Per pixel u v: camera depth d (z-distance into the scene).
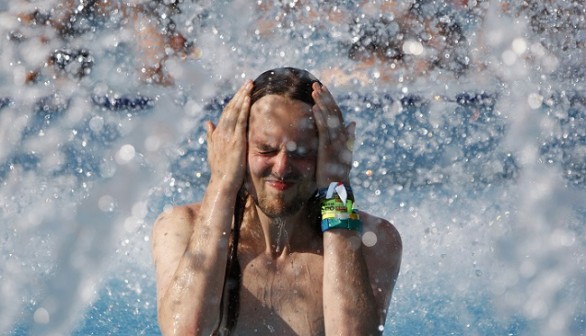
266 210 8.34
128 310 11.70
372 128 18.70
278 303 8.65
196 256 8.36
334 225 8.46
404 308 11.48
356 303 8.30
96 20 20.44
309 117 8.25
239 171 8.45
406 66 20.55
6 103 18.14
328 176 8.41
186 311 8.22
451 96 18.83
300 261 8.73
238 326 8.66
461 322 11.13
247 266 8.69
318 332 8.64
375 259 8.89
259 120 8.23
